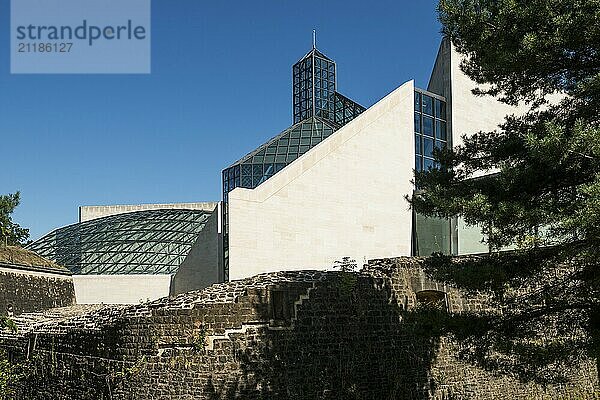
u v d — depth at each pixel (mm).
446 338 25625
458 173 18141
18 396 27484
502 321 17281
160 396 21594
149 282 47406
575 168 15117
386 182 42375
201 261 45719
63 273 43312
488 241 16391
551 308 17078
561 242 15609
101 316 25094
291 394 21906
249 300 21875
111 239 57500
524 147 16359
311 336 22656
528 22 15578
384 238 41781
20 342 28281
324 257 38969
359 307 23875
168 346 21766
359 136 41438
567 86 16797
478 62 16984
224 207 42281
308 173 38969
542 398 27078
